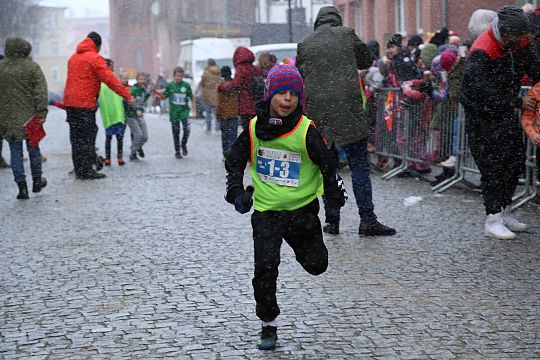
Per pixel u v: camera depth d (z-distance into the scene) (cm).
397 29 3497
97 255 950
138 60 10631
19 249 997
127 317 713
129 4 10569
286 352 620
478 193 1295
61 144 2559
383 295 759
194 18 8650
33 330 686
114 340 656
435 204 1214
